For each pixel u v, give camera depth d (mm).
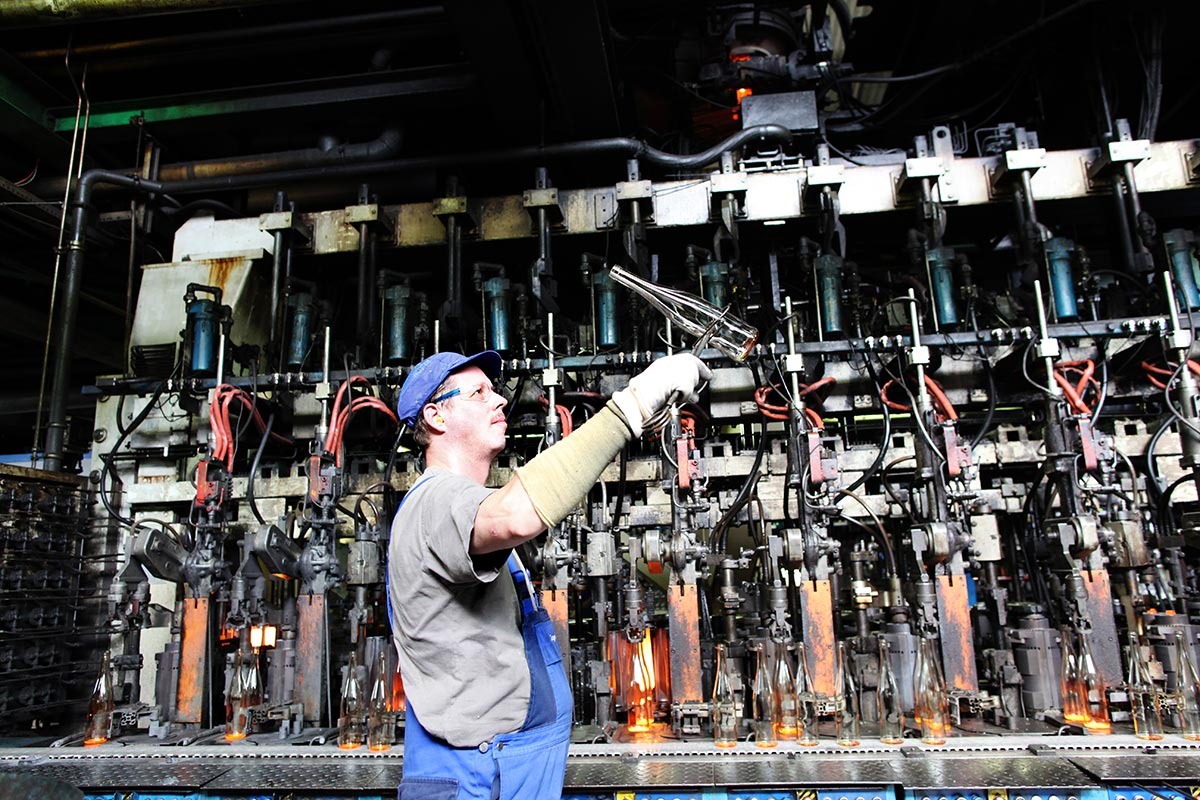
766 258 4297
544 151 4109
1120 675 2756
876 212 3820
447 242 3945
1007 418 3916
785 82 4605
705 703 2791
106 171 4402
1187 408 3086
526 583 1711
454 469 1686
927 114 5062
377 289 4023
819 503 2953
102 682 3061
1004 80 4805
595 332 3568
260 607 3320
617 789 2299
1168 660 2738
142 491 3826
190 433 3904
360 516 3215
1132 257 3441
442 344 3818
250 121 4465
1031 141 3922
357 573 3033
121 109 4457
